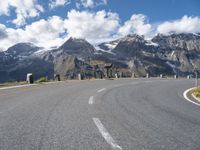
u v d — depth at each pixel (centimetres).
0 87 2103
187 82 3434
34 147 554
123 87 2241
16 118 843
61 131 684
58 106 1098
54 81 3266
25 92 1678
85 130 697
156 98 1496
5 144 573
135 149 549
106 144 579
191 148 562
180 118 893
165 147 566
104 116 893
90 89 1953
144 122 812
